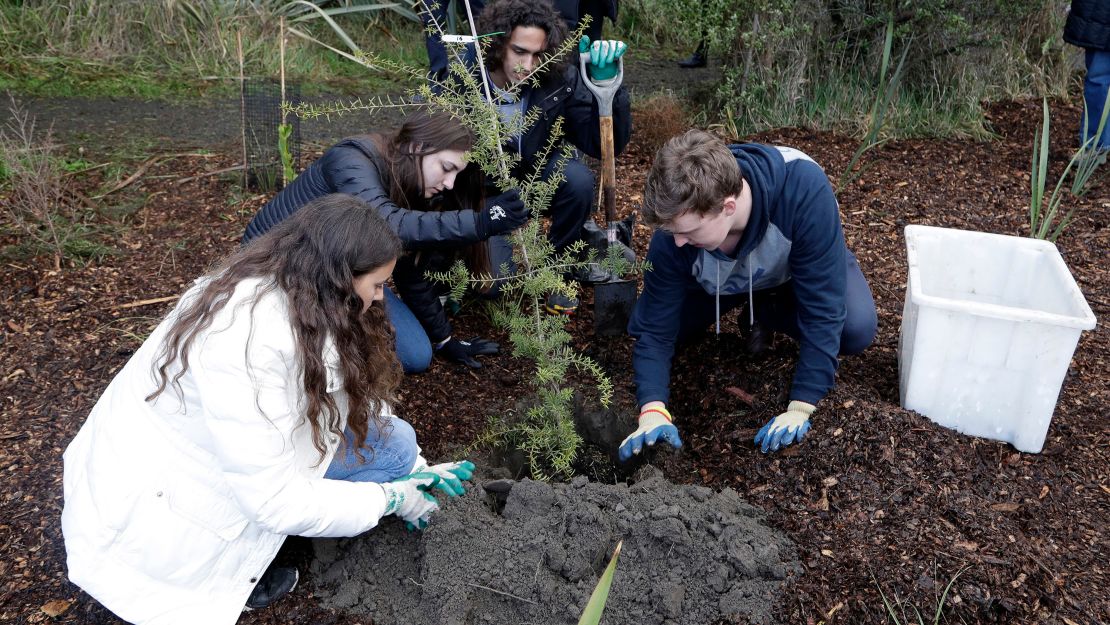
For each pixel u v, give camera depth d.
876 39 5.27
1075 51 5.97
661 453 2.80
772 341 3.17
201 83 6.01
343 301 1.83
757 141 5.10
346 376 1.92
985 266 2.90
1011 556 2.24
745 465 2.66
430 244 2.49
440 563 2.18
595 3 4.45
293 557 2.34
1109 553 2.29
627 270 3.08
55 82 5.80
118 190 4.46
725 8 5.08
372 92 6.12
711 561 2.22
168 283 3.69
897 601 2.15
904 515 2.38
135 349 3.23
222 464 1.83
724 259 2.55
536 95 3.15
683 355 3.26
